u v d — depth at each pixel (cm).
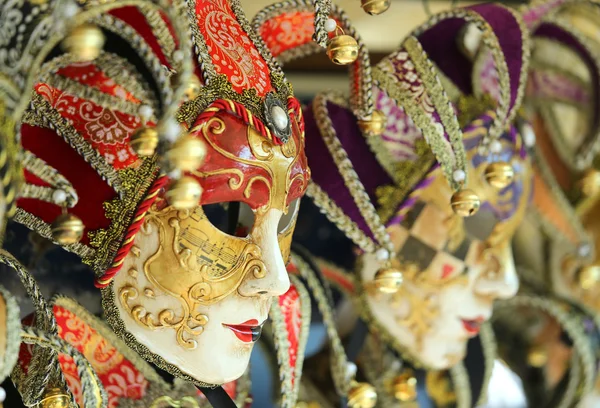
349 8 152
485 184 125
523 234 164
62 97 96
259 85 100
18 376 99
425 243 129
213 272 98
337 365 128
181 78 79
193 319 98
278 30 122
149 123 94
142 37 91
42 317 98
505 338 170
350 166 121
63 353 100
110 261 96
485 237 128
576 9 142
